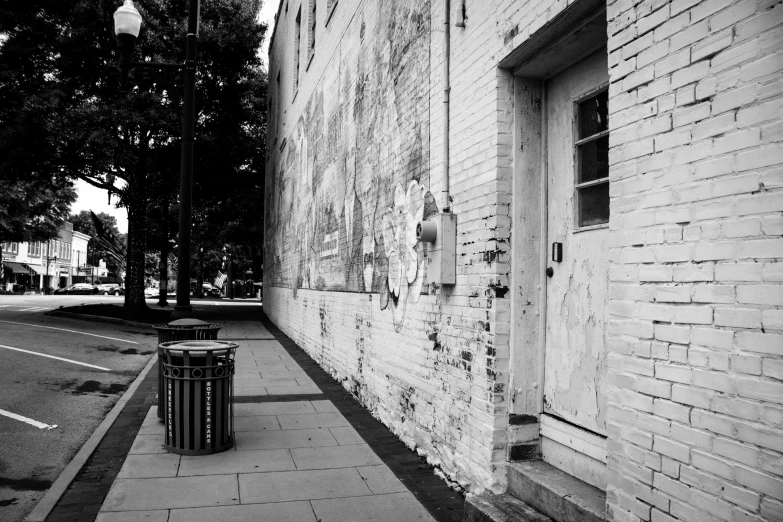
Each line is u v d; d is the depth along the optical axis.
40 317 18.28
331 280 9.37
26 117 15.98
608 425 2.67
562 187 3.77
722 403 2.09
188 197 7.38
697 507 2.18
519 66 3.90
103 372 9.30
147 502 3.95
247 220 27.97
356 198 7.78
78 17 16.92
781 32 1.95
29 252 65.06
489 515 3.38
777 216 1.93
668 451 2.32
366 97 7.38
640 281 2.50
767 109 1.98
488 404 3.88
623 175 2.62
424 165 5.25
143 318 17.61
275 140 19.20
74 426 6.02
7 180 18.11
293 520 3.72
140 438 5.50
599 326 3.32
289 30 15.92
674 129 2.36
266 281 22.45
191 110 7.50
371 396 6.67
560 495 3.19
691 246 2.26
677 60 2.35
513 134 3.96
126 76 7.67
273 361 10.69
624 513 2.54
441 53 4.93
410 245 5.53
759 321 1.97
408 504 4.03
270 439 5.57
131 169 18.09
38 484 4.41
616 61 2.69
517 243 3.91
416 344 5.29
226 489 4.23
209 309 27.09
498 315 3.87
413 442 5.25
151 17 17.45
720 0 2.17
